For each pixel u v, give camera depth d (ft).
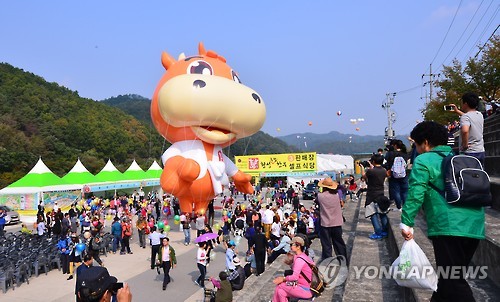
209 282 36.68
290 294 15.66
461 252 8.61
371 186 24.03
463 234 8.38
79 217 70.13
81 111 269.23
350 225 35.99
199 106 48.42
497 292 10.89
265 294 21.83
